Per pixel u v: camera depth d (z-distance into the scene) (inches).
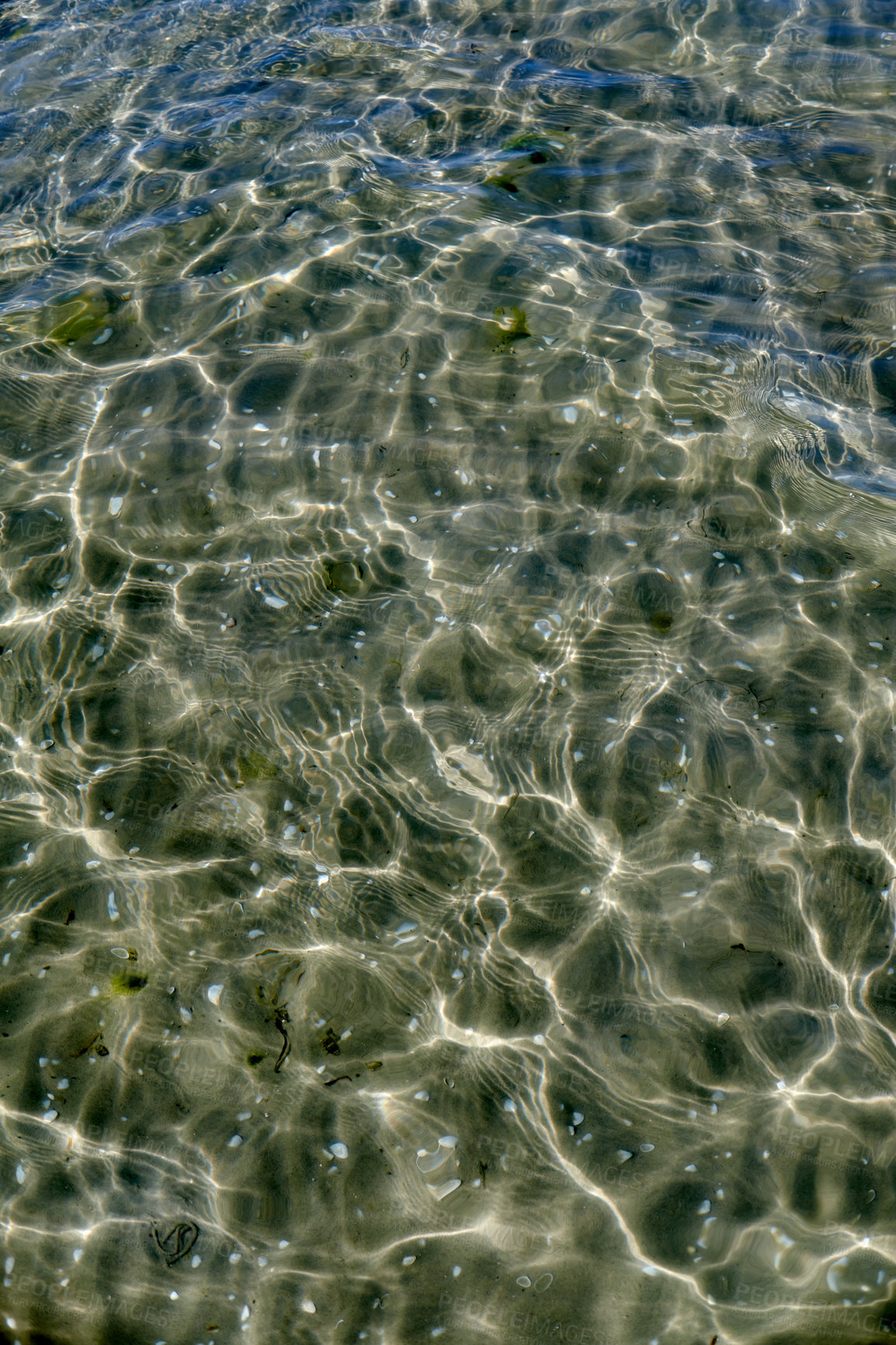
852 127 185.5
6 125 194.9
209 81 203.0
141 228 175.8
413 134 184.7
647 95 193.5
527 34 211.8
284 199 177.2
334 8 224.2
